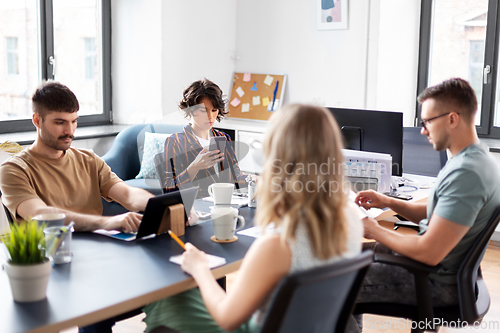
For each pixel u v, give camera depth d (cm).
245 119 489
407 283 171
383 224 425
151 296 124
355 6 423
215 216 162
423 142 305
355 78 431
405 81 432
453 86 167
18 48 387
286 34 468
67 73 424
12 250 118
